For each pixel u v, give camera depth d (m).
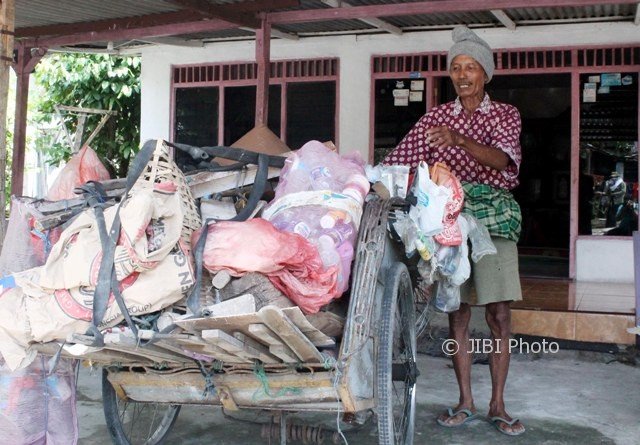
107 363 3.04
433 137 3.69
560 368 5.41
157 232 2.56
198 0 6.36
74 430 3.33
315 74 8.95
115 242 2.51
